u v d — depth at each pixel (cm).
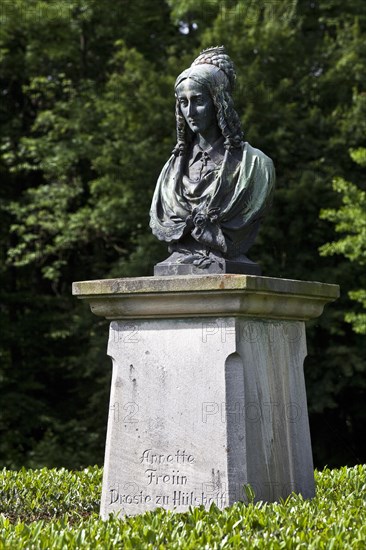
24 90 2091
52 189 2064
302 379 754
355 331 1766
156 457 697
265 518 615
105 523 629
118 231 2041
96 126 2041
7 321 2125
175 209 751
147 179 1905
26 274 2284
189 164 760
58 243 2014
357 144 1967
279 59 2012
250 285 663
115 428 713
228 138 746
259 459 688
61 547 567
